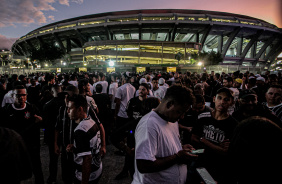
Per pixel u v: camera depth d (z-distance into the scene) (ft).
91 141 5.67
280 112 8.09
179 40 309.83
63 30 257.75
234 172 2.37
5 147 2.28
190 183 4.24
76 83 19.69
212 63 153.17
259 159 2.02
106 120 14.46
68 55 248.52
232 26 237.66
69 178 7.06
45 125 8.61
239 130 2.35
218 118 6.73
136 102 10.16
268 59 303.48
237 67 77.87
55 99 8.95
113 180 9.07
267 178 1.98
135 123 5.66
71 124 6.45
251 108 7.43
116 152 12.23
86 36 274.57
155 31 248.52
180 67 93.25
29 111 7.77
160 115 3.78
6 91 16.72
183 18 236.63
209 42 322.55
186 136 9.66
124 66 98.58
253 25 240.53
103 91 20.11
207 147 6.38
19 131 7.51
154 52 205.67
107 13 258.98
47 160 11.16
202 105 9.17
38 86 19.49
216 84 19.43
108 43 200.23
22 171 2.50
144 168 3.23
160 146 3.53
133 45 201.46
